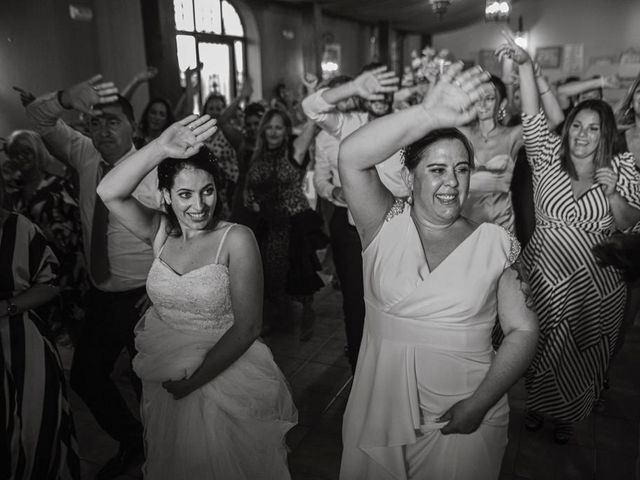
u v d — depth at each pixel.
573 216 2.55
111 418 2.48
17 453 1.87
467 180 1.45
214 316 1.73
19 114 6.42
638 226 2.71
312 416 3.02
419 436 1.52
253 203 4.01
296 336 4.11
